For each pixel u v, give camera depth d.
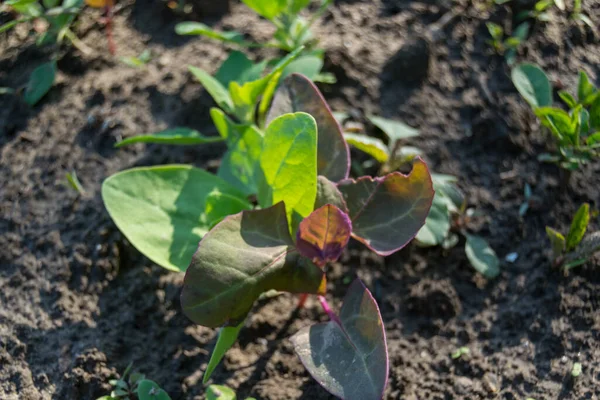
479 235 0.53
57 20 0.59
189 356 0.50
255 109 0.57
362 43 0.60
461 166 0.55
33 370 0.50
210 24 0.62
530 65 0.54
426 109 0.57
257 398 0.49
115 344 0.50
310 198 0.47
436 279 0.52
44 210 0.54
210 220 0.49
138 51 0.60
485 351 0.50
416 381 0.49
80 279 0.52
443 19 0.61
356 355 0.45
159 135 0.52
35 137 0.57
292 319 0.51
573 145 0.52
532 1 0.60
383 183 0.48
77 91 0.59
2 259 0.53
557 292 0.51
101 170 0.56
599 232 0.50
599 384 0.48
